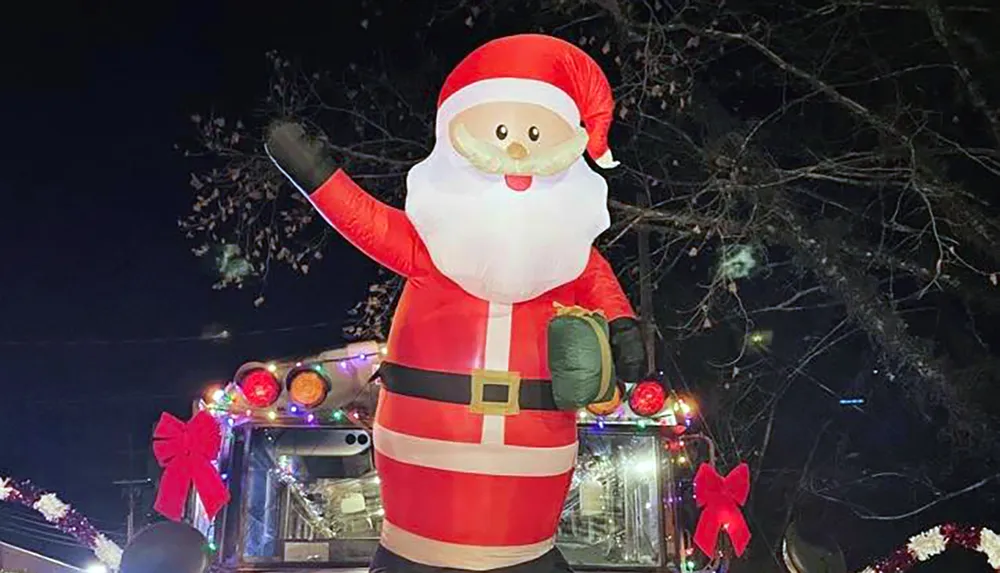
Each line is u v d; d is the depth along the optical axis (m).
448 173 3.83
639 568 5.73
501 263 3.73
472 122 3.84
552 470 3.84
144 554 4.39
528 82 3.86
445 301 3.85
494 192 3.75
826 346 13.17
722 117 10.94
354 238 3.91
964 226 10.30
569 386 3.69
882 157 10.57
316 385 5.31
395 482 3.86
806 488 14.73
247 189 12.44
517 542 3.83
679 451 5.83
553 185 3.82
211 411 5.56
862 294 10.85
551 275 3.82
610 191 12.42
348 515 5.91
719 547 5.62
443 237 3.78
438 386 3.79
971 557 13.45
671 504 5.79
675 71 11.02
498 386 3.78
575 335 3.69
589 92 4.01
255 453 5.62
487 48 3.98
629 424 5.73
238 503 5.52
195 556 4.44
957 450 12.74
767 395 15.68
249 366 5.38
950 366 11.24
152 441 5.34
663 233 11.87
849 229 11.16
